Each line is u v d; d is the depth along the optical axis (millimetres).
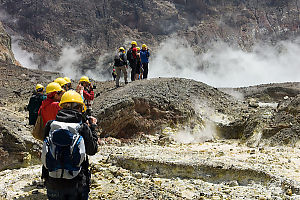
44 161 3812
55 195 3930
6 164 7484
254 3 87125
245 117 11180
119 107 10766
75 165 3824
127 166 7051
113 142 10172
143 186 5973
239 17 83375
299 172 6039
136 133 10828
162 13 79062
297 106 9344
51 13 75062
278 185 5590
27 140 7738
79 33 73625
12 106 14266
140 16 78062
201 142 10531
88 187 4172
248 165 6410
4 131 7566
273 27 83375
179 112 11070
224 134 10906
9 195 5711
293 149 8172
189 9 83375
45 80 22844
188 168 6469
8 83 20172
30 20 73188
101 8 79125
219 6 85000
